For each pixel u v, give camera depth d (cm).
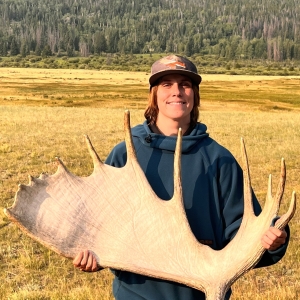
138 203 301
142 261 289
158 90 337
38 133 2569
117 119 3466
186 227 295
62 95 7838
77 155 1948
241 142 296
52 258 916
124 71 19375
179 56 338
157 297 305
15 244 983
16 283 818
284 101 7712
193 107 345
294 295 741
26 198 284
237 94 8838
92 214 296
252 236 286
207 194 322
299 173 1747
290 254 924
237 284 795
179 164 296
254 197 332
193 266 285
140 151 331
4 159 1834
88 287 766
